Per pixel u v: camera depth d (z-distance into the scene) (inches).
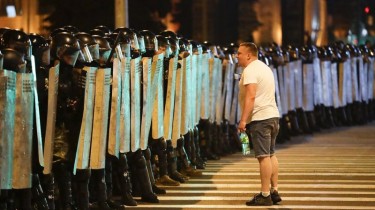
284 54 944.3
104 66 481.7
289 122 959.6
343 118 1084.5
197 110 691.4
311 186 611.5
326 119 1056.2
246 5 1870.1
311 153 815.7
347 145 888.3
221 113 759.1
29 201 427.8
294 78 968.3
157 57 557.6
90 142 472.4
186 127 640.4
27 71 422.0
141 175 541.3
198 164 684.1
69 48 449.4
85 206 477.1
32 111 414.0
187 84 634.2
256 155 526.6
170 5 1487.5
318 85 1023.6
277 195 538.9
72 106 453.7
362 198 564.4
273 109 522.3
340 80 1066.7
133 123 524.1
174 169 617.3
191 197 561.9
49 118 435.2
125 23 861.8
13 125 402.0
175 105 617.3
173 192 580.4
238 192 580.7
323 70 1034.1
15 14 1304.1
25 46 417.1
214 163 725.9
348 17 2108.8
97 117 473.1
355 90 1090.7
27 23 1316.4
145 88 538.0
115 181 549.3
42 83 445.4
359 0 2110.0
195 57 665.6
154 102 576.7
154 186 569.0
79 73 454.0
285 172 671.8
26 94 409.4
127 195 528.1
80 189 476.1
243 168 692.7
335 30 2098.9
